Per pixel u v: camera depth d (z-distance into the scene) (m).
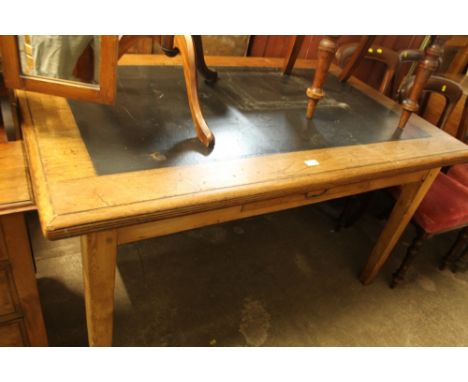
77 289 1.33
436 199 1.44
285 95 1.31
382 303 1.54
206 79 1.25
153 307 1.33
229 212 0.85
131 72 1.19
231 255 1.62
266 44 1.73
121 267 1.46
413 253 1.50
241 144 0.94
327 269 1.65
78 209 0.64
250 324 1.34
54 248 1.46
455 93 1.59
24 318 0.88
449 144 1.20
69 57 0.74
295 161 0.92
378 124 1.25
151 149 0.84
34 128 0.82
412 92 1.19
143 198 0.69
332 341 1.34
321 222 1.92
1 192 0.69
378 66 2.27
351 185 1.05
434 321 1.51
